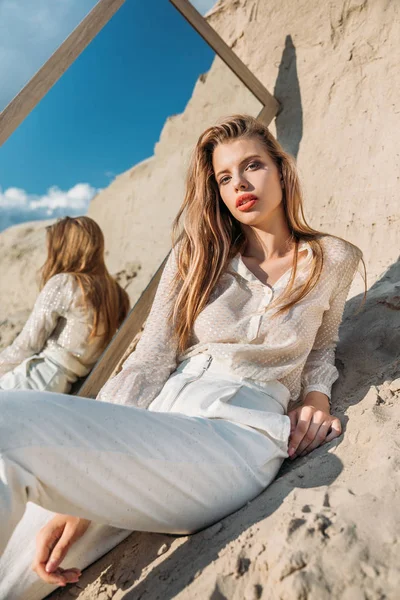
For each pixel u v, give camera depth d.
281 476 1.63
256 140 1.97
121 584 1.50
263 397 1.71
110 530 1.60
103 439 1.34
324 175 2.99
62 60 2.78
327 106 3.08
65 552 1.48
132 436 1.38
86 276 2.78
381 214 2.69
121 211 2.89
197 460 1.45
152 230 2.92
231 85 3.15
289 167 2.01
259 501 1.52
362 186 2.81
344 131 2.97
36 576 1.52
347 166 2.91
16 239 2.74
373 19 2.97
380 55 2.92
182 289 1.94
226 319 1.84
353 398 1.87
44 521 1.53
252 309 1.88
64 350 2.74
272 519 1.38
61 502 1.35
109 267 2.84
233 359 1.73
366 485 1.40
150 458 1.38
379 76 2.90
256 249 2.04
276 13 3.38
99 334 2.78
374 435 1.58
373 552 1.21
